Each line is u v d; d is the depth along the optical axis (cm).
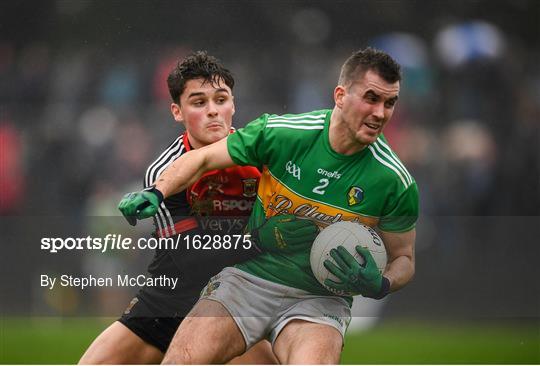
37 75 3866
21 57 3916
